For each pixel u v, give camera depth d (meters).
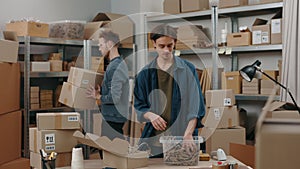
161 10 4.84
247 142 3.92
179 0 4.38
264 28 3.76
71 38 4.27
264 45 3.76
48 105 4.13
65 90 2.29
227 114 3.51
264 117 0.43
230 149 2.63
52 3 4.61
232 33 4.08
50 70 4.07
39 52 4.49
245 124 4.08
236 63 4.35
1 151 2.51
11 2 4.19
